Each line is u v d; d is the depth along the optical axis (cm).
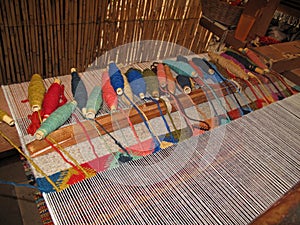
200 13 210
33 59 177
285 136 87
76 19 170
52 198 61
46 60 181
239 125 89
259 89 116
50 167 73
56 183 69
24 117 86
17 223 126
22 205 132
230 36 148
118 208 60
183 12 203
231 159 76
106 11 176
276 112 97
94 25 179
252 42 137
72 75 106
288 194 40
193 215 60
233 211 62
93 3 167
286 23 177
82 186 64
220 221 60
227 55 131
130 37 196
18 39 164
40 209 103
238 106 105
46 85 102
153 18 195
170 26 206
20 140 78
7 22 154
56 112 82
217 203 64
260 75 122
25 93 97
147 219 58
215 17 159
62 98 94
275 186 70
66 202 60
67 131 80
